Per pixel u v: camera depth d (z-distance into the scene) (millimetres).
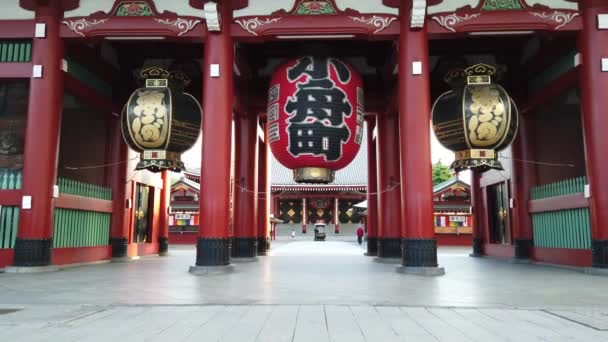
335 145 13836
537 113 18625
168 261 18203
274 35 14266
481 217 22812
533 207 17906
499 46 18922
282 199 60156
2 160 15469
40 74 14086
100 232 18109
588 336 5379
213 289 9328
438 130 14047
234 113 20000
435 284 10281
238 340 5117
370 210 22469
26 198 13734
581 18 13805
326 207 60188
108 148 19203
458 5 13922
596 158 13172
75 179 19266
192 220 40250
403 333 5473
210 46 14047
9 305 7395
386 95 19703
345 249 28797
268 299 7961
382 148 19891
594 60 13461
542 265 16531
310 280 11031
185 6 14344
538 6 13859
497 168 13570
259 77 20469
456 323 6047
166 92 14070
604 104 13172
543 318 6402
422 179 13109
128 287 9680
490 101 13227
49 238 13969
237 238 19516
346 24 14094
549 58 16547
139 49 19625
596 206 13102
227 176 13680
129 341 5074
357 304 7434
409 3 13695
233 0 14344
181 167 14609
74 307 7203
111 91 19000
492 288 9602
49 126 14070
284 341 5078
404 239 13227
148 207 22141
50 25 14367
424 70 13539
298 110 13797
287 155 14086
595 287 9852
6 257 13898
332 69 14141
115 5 14398
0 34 14516
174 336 5301
